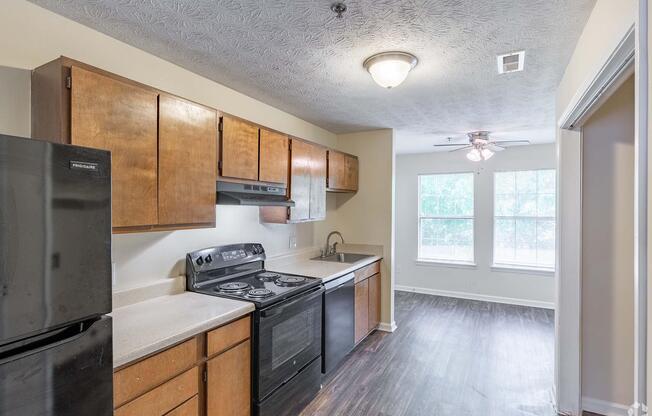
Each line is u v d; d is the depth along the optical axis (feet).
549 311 16.01
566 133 7.87
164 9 5.42
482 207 18.08
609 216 7.76
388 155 13.46
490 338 12.67
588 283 7.97
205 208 6.82
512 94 9.32
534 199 17.26
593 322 7.98
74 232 3.43
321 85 8.76
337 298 10.05
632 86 7.49
